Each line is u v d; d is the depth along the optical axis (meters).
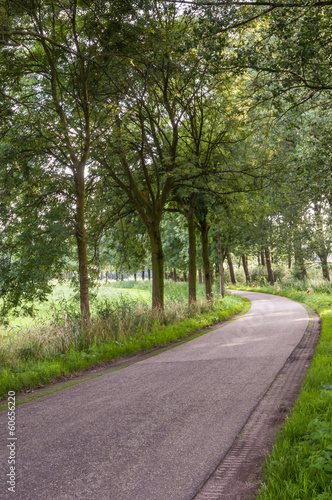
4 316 10.83
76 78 11.87
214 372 7.23
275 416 4.77
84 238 11.87
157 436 4.20
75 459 3.65
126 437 4.18
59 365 7.77
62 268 11.79
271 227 34.19
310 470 2.96
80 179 11.70
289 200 17.22
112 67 11.84
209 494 3.01
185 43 8.38
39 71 11.38
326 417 4.14
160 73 13.33
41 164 11.51
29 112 10.42
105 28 11.03
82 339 9.73
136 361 8.76
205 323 15.18
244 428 4.40
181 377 6.93
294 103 10.46
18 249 10.98
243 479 3.23
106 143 12.28
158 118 15.34
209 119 16.98
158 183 15.62
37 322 11.07
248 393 5.79
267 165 16.14
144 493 3.03
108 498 2.95
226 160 16.39
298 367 7.36
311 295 26.59
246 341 10.88
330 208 23.88
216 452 3.78
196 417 4.80
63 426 4.55
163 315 14.21
